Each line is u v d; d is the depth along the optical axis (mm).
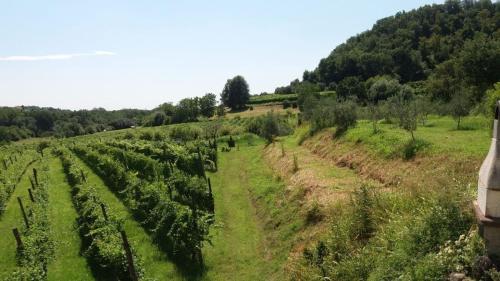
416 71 110688
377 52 124750
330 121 43406
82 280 19594
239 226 24844
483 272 7734
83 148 57875
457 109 36844
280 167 35750
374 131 32531
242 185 34750
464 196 10727
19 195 38188
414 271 9242
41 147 86500
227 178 38938
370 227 15172
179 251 21281
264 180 33500
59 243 24109
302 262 16391
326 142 38938
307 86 90500
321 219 19531
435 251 9727
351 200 17219
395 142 27219
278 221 22969
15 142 116500
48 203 32438
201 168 38031
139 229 25344
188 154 43844
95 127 133375
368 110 46562
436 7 140750
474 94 54031
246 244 22094
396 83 78375
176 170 36531
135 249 20812
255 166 41750
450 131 32719
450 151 21797
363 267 12469
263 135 62250
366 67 119375
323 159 34688
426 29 130750
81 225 25375
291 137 54250
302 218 21016
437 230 10141
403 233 11406
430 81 69250
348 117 39156
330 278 13461
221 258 20859
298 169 30109
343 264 13305
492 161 7656
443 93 63656
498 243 7805
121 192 31953
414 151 23984
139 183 30203
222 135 80125
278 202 25547
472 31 110562
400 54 114750
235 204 29328
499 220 7648
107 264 19359
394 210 14406
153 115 130125
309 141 43781
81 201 29625
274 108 117375
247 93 134125
